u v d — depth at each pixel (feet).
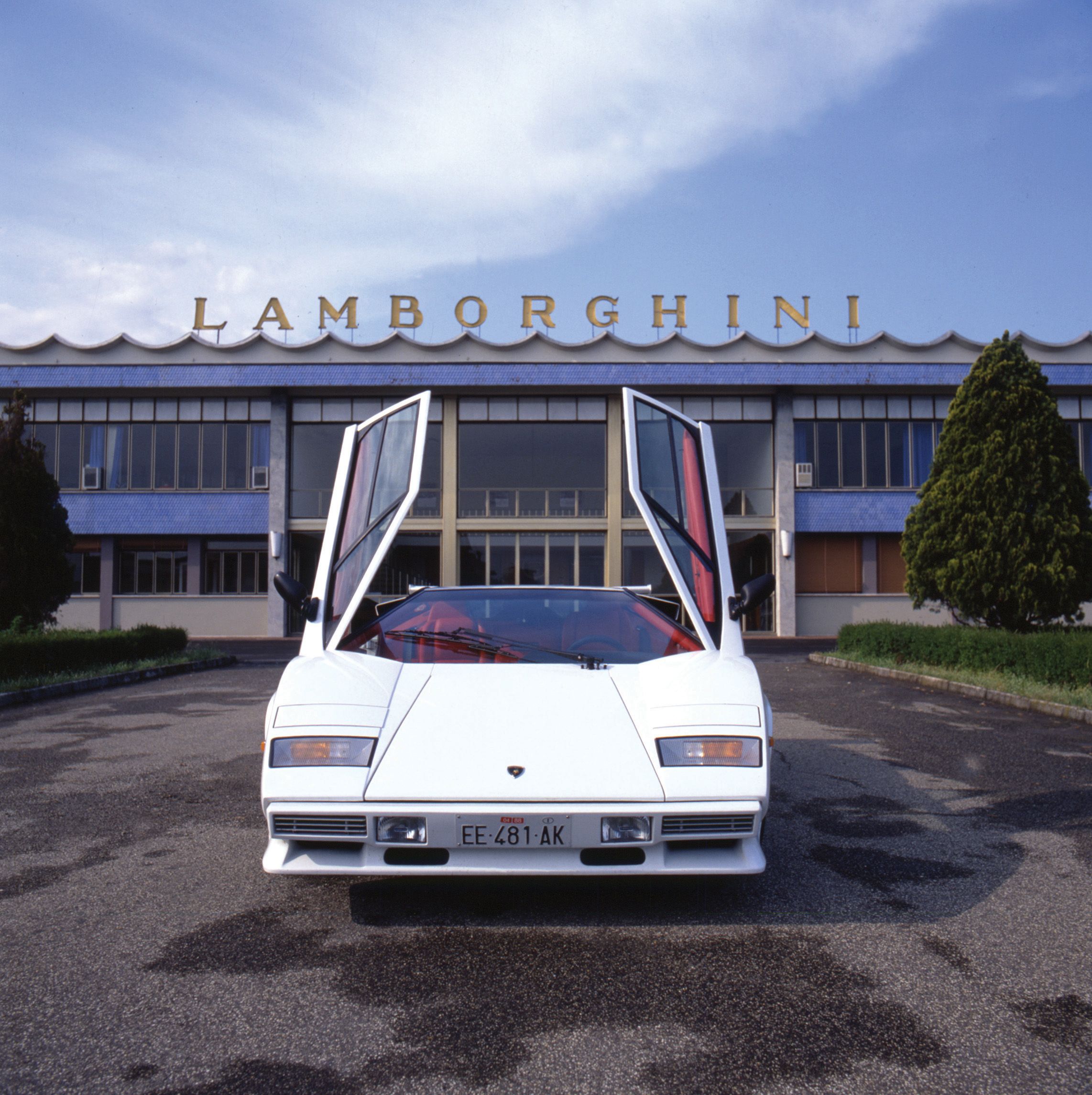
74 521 74.49
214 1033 6.91
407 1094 6.06
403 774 8.64
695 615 11.16
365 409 75.56
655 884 10.46
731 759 8.87
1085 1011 7.25
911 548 38.96
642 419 11.58
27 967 8.17
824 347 73.41
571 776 8.62
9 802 14.65
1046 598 34.71
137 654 40.98
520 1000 7.46
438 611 12.57
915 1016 7.16
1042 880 10.57
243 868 11.11
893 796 14.88
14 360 73.20
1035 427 34.88
